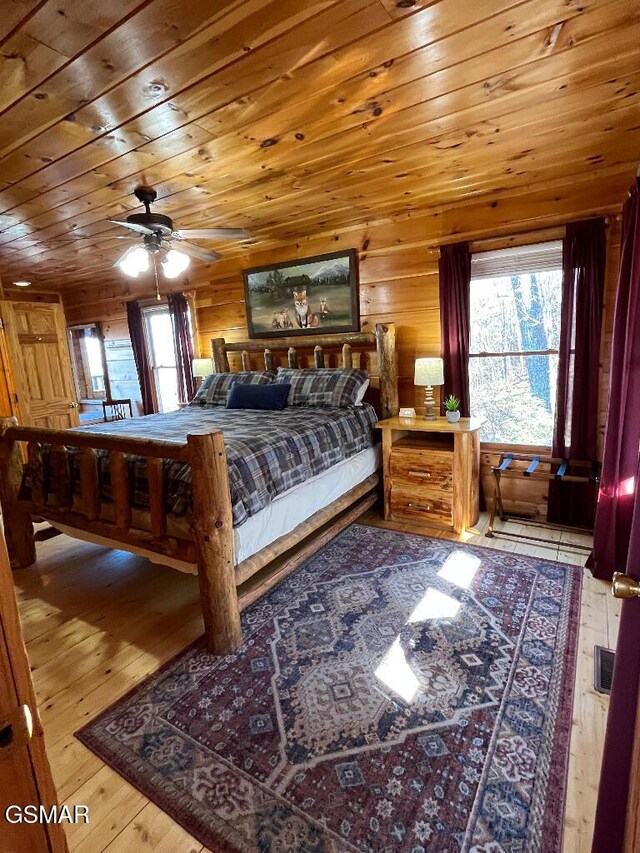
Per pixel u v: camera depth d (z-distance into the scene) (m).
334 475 2.97
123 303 5.64
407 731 1.53
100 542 2.49
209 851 1.20
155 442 2.01
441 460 3.12
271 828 1.24
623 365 2.27
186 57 1.46
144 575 2.82
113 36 1.33
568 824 1.22
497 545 2.91
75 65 1.46
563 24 1.38
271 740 1.53
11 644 0.56
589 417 2.90
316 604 2.33
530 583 2.43
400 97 1.78
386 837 1.20
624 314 2.28
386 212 3.39
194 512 1.90
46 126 1.85
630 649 0.83
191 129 1.95
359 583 2.52
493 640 1.98
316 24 1.33
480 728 1.53
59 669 1.95
